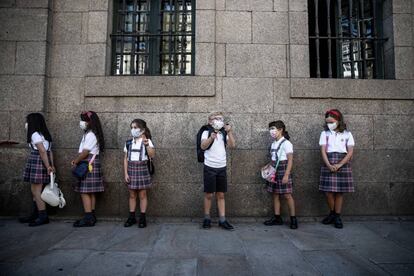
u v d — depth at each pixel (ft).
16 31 16.22
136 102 16.21
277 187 14.37
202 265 10.04
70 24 16.60
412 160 16.35
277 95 16.31
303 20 16.55
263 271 9.66
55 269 9.66
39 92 15.97
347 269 9.84
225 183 13.98
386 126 16.40
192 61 17.02
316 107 16.33
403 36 16.63
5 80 16.07
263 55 16.44
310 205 16.01
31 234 13.07
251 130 16.17
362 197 16.15
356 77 17.61
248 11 16.60
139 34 16.80
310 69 17.76
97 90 16.11
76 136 16.19
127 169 14.26
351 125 16.33
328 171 14.60
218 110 16.17
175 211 15.85
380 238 12.82
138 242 12.15
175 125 16.11
